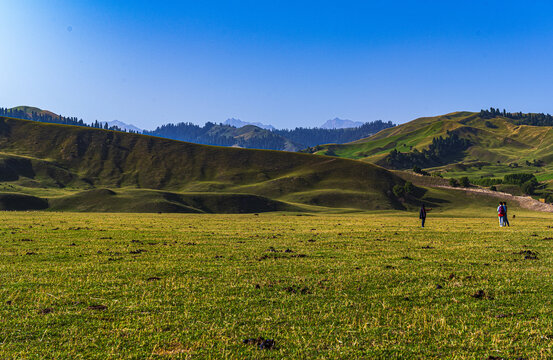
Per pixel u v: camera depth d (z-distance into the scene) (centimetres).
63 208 13875
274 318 1113
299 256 2200
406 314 1152
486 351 895
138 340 949
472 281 1552
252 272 1730
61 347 904
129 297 1330
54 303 1243
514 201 19088
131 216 7438
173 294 1359
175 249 2478
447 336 980
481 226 4806
